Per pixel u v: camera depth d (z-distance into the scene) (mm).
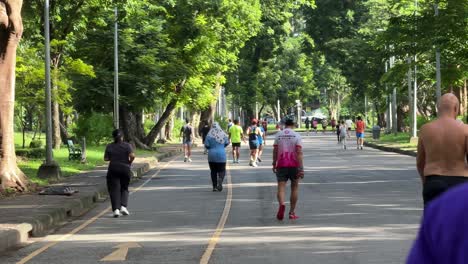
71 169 47438
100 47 70562
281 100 176125
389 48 60500
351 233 20859
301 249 18188
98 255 18281
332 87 186375
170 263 16766
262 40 135250
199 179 44312
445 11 50781
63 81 56000
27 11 51969
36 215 24531
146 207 29656
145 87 70750
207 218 25453
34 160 53094
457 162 13562
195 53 80438
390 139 97938
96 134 77562
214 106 126875
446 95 13953
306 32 138500
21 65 51531
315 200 30484
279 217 24359
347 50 119625
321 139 123062
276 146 24297
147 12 73938
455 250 3113
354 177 43094
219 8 84125
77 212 29016
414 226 22141
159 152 76062
